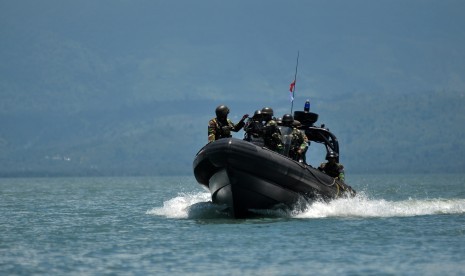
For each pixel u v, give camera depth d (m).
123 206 110.06
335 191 83.31
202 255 61.69
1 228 78.75
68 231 75.69
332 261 59.59
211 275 55.53
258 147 76.81
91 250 64.25
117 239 69.56
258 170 76.56
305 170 79.19
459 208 92.62
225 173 77.12
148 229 75.50
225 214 82.75
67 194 165.00
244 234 70.56
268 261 59.62
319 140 87.94
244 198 78.06
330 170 86.31
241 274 55.81
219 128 81.25
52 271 56.81
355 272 56.28
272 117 80.69
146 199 133.00
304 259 60.22
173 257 61.06
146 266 58.19
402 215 84.75
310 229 73.19
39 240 69.75
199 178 83.69
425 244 66.12
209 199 107.12
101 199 135.12
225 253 62.41
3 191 194.12
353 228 74.06
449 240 67.94
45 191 192.25
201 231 72.69
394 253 62.41
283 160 77.44
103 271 56.75
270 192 77.81
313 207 82.00
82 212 98.25
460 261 59.59
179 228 75.44
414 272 56.22
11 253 63.19
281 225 75.62
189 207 87.19
